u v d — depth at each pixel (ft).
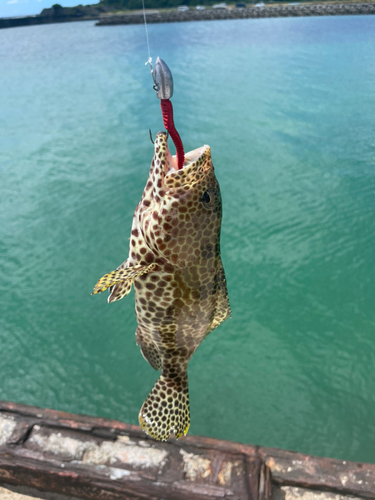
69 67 112.57
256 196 47.42
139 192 49.93
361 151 55.01
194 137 61.77
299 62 98.84
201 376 29.27
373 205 44.34
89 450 12.10
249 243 40.75
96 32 173.88
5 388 28.45
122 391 28.32
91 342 31.86
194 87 85.20
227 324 33.14
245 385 28.48
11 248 41.04
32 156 58.95
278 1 202.90
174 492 11.13
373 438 25.04
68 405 27.48
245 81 86.58
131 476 11.42
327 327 32.42
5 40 171.12
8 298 35.83
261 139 60.44
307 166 52.65
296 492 11.50
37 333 32.45
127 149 60.39
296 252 39.32
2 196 49.26
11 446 12.17
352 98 73.77
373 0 173.37
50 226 44.39
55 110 78.54
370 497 11.27
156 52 121.80
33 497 12.53
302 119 66.03
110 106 78.59
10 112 77.97
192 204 6.15
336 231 41.34
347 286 35.50
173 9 210.38
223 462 11.70
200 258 6.36
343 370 29.12
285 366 29.76
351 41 118.42
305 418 26.37
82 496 11.95
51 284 37.04
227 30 152.97
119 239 42.60
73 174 53.93
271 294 35.29
